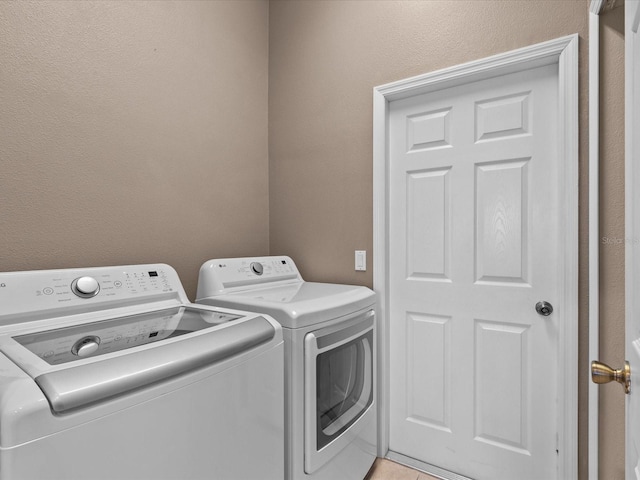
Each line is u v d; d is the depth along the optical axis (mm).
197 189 1830
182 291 1479
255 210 2182
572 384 1430
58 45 1318
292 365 1256
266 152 2270
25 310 1050
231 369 970
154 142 1637
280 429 1166
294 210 2176
